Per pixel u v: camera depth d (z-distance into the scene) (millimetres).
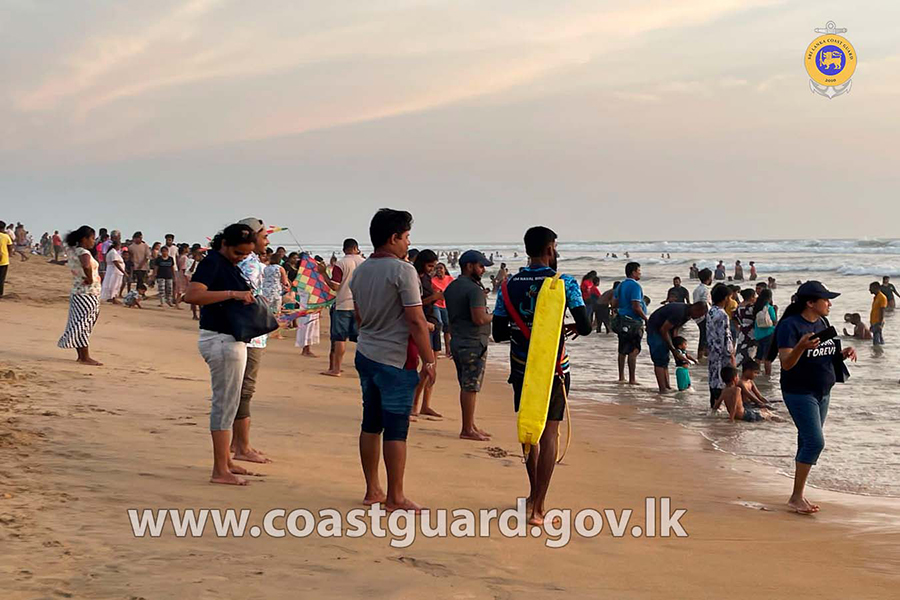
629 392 13891
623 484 7250
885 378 14969
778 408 12469
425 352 5363
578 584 4301
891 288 29516
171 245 25875
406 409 5488
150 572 3955
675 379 15539
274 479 6043
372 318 5461
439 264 13297
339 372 13438
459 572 4320
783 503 6957
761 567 4918
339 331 13336
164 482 5664
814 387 6809
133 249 25281
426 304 11523
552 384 5531
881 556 5348
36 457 6066
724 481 7770
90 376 10359
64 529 4504
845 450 9258
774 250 116312
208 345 5746
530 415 5375
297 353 16969
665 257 95250
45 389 9094
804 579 4723
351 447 7574
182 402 8969
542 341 5477
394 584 4031
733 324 19328
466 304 8758
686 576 4602
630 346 14836
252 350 6535
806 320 6895
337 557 4414
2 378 9492
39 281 31172
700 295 20453
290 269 21438
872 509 6828
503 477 6918
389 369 5426
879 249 102000
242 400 6543
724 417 11539
